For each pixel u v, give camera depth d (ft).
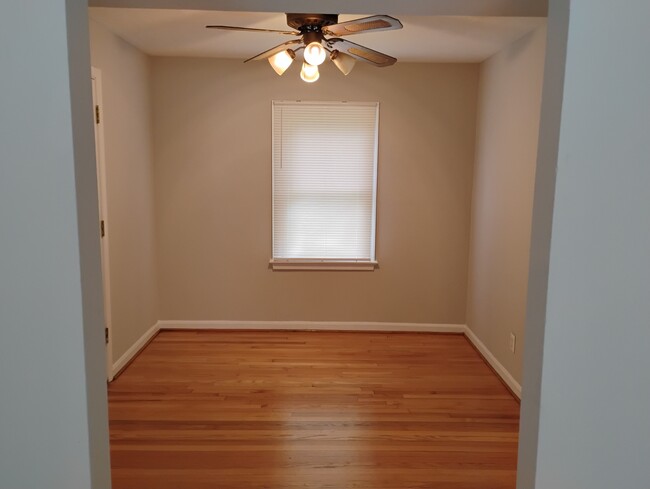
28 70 3.53
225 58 12.98
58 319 3.81
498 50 11.43
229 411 9.41
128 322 11.75
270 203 13.67
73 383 3.88
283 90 13.16
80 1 3.73
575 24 3.56
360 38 10.55
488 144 12.25
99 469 4.17
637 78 3.61
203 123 13.26
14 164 3.62
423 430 8.80
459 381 10.98
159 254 13.79
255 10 5.01
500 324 11.23
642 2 3.54
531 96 9.61
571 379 3.95
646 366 3.92
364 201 13.73
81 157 3.78
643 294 3.84
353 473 7.50
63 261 3.74
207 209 13.65
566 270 3.82
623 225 3.77
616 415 4.00
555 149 3.74
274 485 7.18
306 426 8.87
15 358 3.85
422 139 13.44
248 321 14.17
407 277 14.05
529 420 4.22
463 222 13.80
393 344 13.32
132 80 11.74
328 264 13.96
